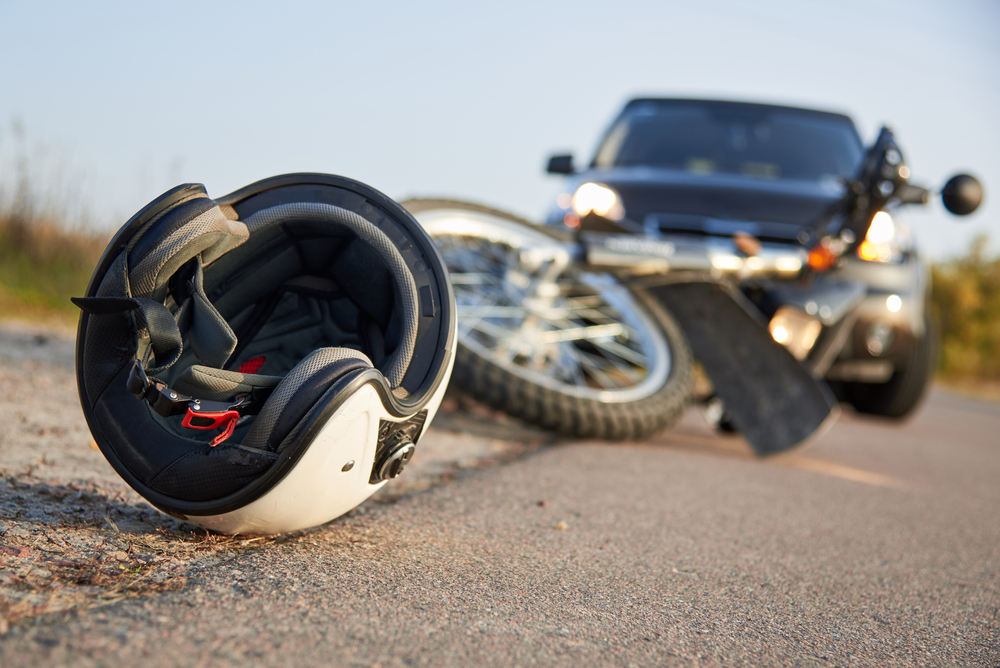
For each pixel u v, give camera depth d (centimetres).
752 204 342
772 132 429
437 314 136
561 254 284
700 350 297
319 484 121
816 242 308
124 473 125
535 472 221
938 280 2028
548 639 109
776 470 269
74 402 251
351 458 122
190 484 120
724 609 131
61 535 127
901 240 364
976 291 1984
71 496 149
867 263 354
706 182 357
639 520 183
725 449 303
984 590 159
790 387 276
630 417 263
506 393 250
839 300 308
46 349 371
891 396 414
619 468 238
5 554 115
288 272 147
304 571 124
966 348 1930
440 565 136
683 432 338
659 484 223
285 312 153
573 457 247
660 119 443
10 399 241
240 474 117
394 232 140
